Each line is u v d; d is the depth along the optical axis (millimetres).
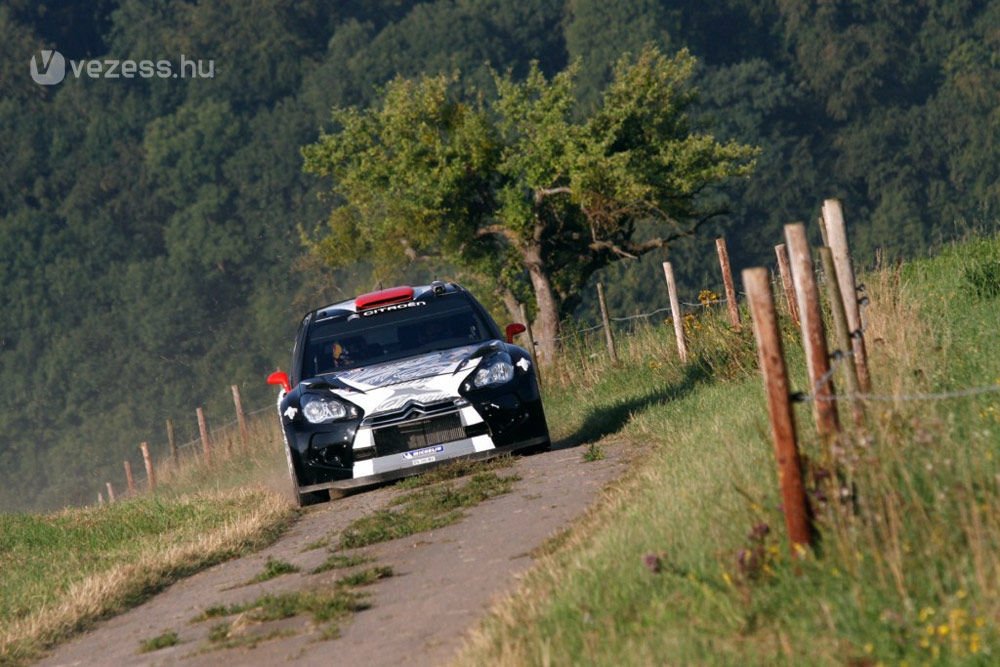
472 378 47156
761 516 23859
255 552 40031
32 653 31578
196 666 26375
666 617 21531
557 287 121250
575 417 61312
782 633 19609
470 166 116812
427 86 119562
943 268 56531
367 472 46656
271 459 88750
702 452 35594
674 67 115000
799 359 48125
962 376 34250
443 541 34219
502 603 25219
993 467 23328
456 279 127250
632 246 116250
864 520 22109
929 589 19672
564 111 112875
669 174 110500
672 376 62594
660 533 26375
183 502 56781
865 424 25438
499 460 46938
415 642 24984
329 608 28406
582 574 25125
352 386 47688
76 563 44656
